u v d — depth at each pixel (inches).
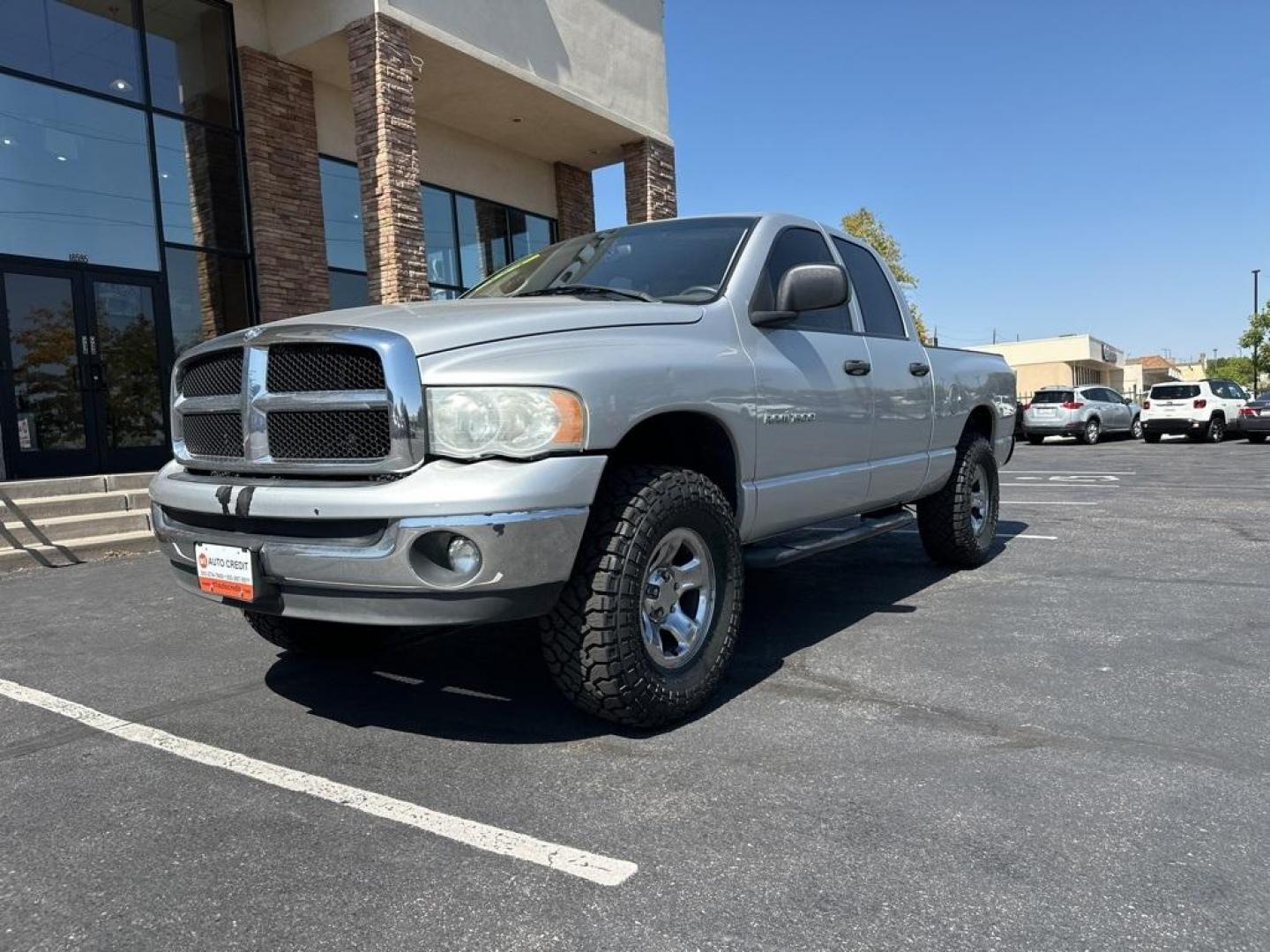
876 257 204.2
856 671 146.6
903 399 187.8
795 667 149.4
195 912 80.4
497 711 132.1
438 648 169.0
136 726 129.3
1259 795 99.3
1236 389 995.9
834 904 79.3
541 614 111.2
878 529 188.4
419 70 418.0
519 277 171.6
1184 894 79.9
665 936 75.0
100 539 289.1
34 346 369.1
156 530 133.2
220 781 109.1
